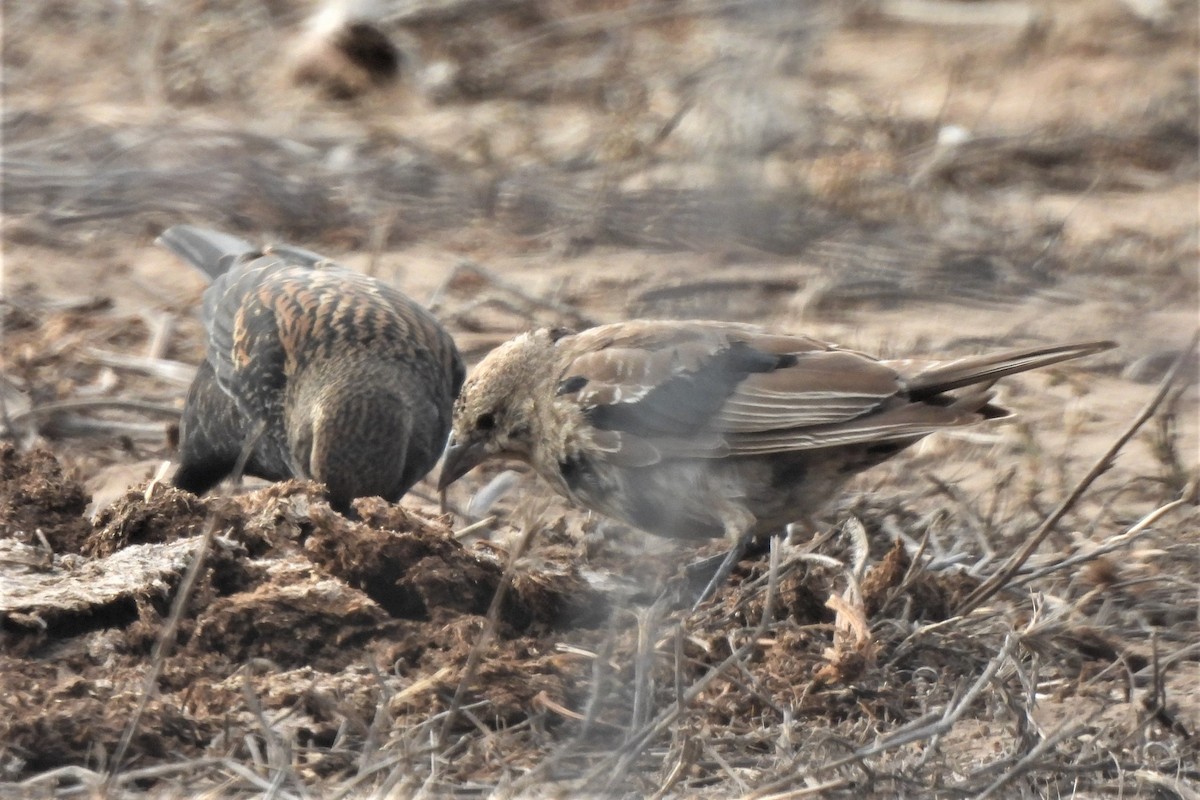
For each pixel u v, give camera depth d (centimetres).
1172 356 1573
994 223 1958
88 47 2536
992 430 1415
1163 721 927
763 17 1191
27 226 1847
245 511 1022
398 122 2284
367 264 1792
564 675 915
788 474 1054
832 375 1040
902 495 1240
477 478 1327
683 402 1048
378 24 2450
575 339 1106
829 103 2294
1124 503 1276
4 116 2162
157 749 845
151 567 962
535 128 2244
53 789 805
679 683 826
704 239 1783
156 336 1564
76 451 1348
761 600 1004
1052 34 2748
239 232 1869
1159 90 2469
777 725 898
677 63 2492
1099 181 2145
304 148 2075
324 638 941
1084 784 848
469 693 895
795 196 1866
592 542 1130
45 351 1522
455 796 809
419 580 976
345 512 1152
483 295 1706
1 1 2658
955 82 2527
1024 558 1036
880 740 860
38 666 905
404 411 1209
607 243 1850
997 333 1647
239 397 1274
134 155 2017
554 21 2662
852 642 934
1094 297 1761
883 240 1852
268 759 835
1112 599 1095
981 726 924
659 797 790
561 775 838
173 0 2633
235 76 2412
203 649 932
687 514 1066
